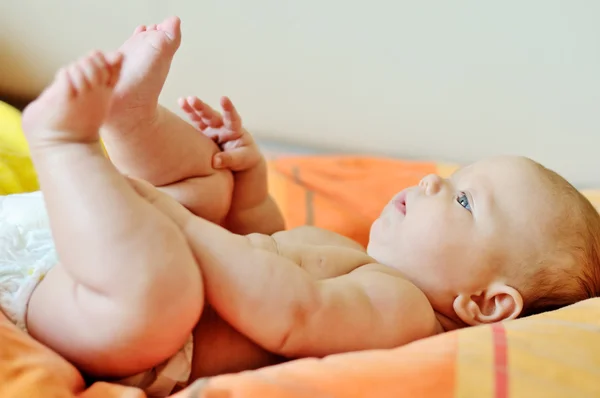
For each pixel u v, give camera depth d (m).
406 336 0.71
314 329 0.66
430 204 0.86
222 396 0.54
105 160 0.59
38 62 1.48
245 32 1.42
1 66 1.49
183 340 0.61
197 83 1.47
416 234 0.85
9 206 0.80
